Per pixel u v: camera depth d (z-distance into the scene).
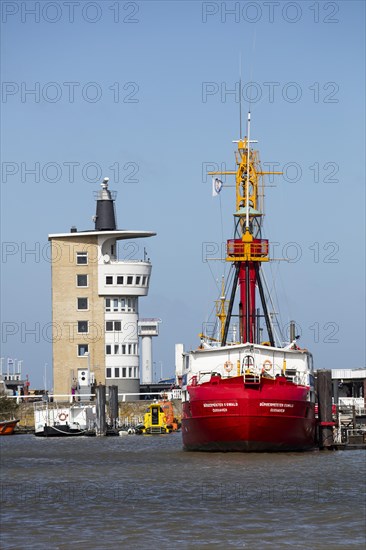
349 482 94.94
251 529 70.94
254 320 134.00
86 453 141.50
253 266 134.25
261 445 120.19
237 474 102.25
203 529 71.12
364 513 76.44
